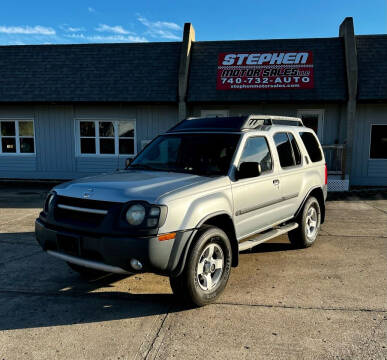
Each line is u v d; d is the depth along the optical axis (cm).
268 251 557
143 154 487
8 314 355
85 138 1416
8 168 1451
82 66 1385
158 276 460
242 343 303
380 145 1288
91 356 286
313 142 611
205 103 1291
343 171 1172
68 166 1423
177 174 411
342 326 329
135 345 301
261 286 422
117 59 1385
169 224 327
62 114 1398
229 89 1276
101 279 446
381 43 1286
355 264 497
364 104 1268
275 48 1320
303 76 1257
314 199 578
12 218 786
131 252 315
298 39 1333
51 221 370
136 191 342
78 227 344
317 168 592
